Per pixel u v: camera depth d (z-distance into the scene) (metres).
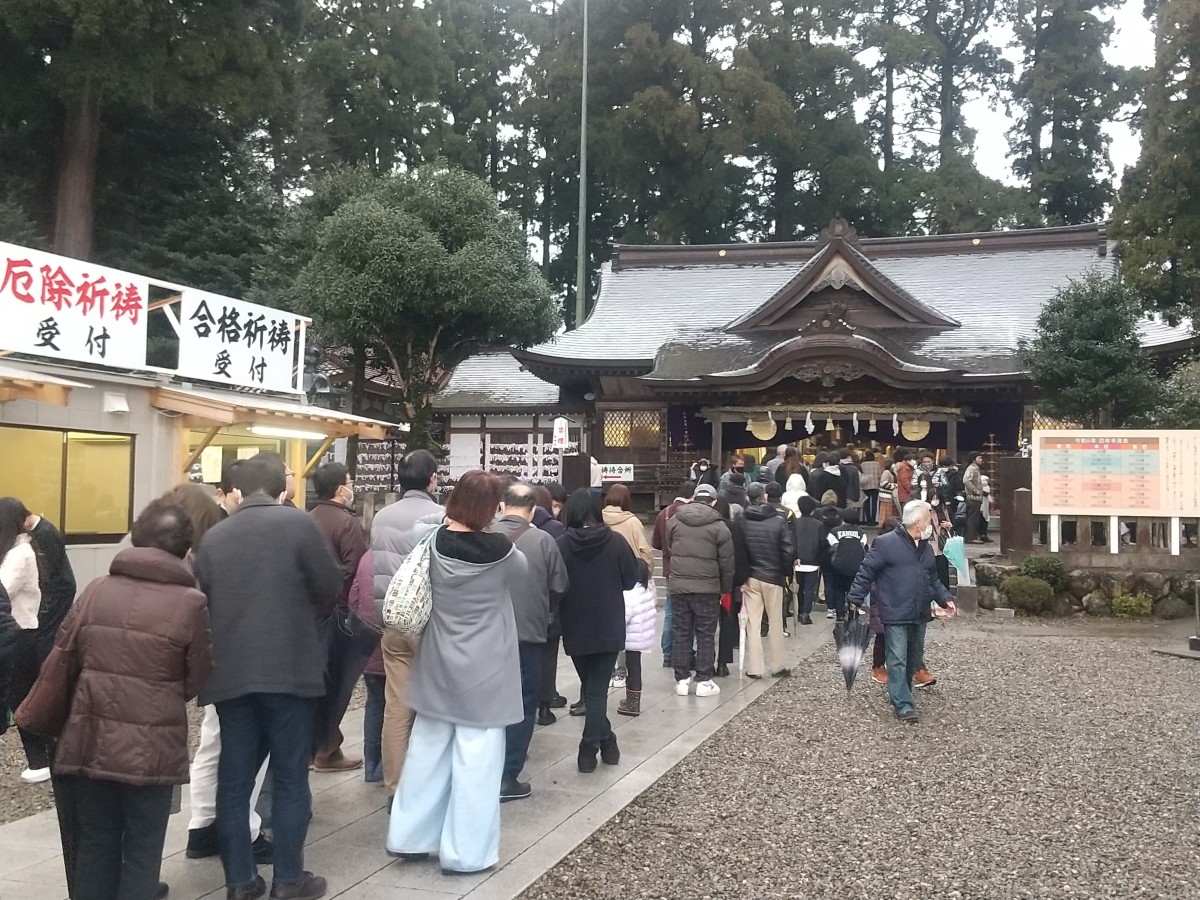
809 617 11.98
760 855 4.79
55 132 23.94
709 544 8.16
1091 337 18.27
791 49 43.12
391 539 5.19
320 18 37.47
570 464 17.75
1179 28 25.02
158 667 3.46
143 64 20.92
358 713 7.79
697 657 8.23
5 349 8.95
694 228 44.56
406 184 21.20
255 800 4.63
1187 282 25.25
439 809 4.52
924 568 7.61
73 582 6.09
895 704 7.48
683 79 42.28
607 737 6.18
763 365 23.25
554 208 49.53
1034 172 46.38
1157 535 13.34
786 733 7.10
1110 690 8.56
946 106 50.62
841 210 44.22
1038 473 13.22
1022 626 12.12
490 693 4.41
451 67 41.31
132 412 10.57
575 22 44.03
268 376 12.94
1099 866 4.69
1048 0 46.84
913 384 22.84
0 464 9.30
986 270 30.38
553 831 5.00
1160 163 25.28
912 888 4.42
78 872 3.51
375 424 12.89
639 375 26.19
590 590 6.00
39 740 5.86
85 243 22.78
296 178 32.75
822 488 13.84
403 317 20.19
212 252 25.03
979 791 5.82
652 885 4.41
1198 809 5.50
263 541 3.99
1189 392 17.72
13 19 19.94
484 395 28.80
